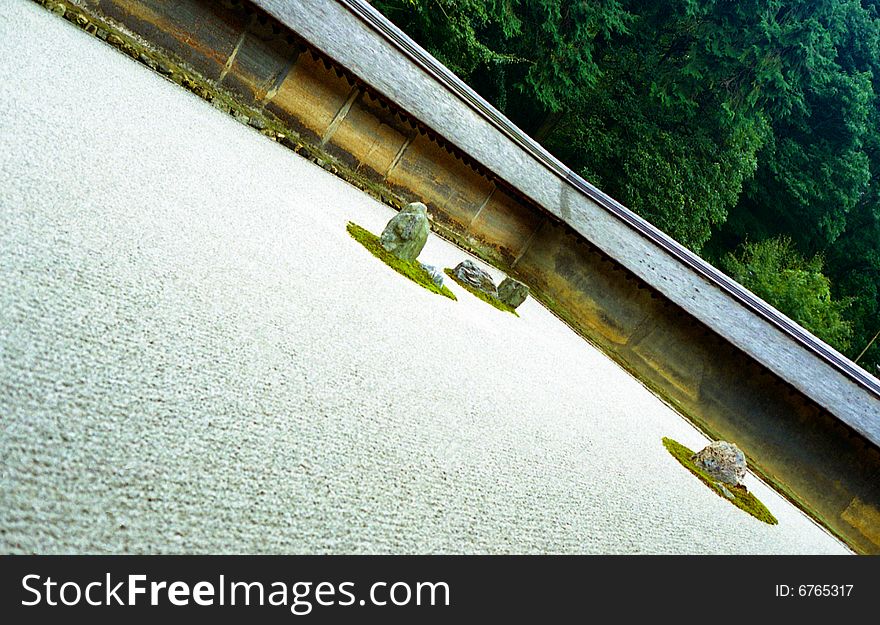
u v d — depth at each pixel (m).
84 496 2.46
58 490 2.42
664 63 29.64
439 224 16.20
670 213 27.73
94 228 4.50
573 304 17.39
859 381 16.70
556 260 17.52
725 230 35.62
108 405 3.01
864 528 14.48
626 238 18.03
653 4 29.00
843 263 38.44
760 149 32.94
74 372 3.08
